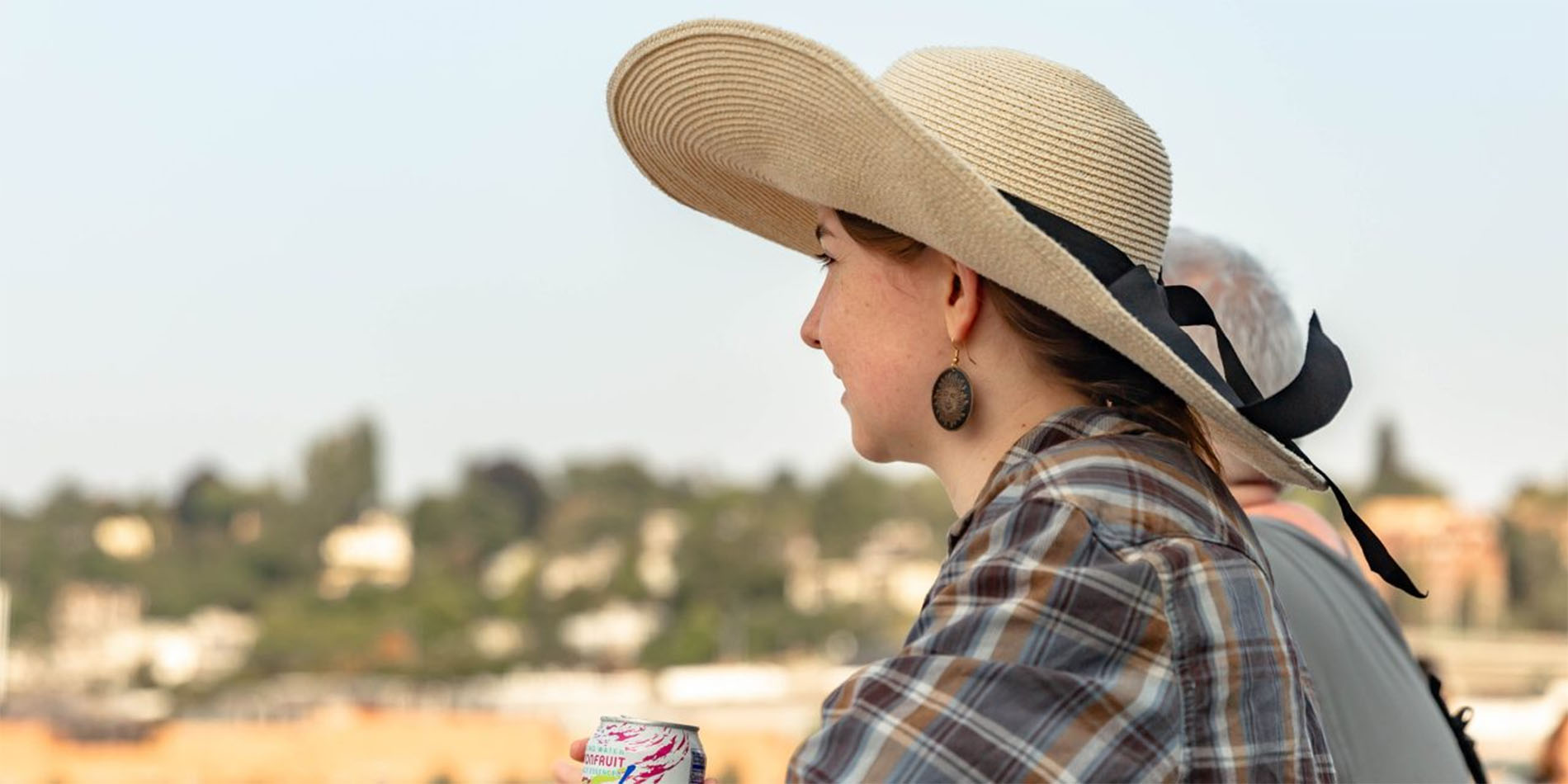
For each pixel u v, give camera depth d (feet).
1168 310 5.82
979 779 4.81
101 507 452.35
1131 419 5.66
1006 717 4.85
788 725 318.86
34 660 406.41
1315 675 7.58
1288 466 5.94
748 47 5.66
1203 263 8.41
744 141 6.04
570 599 406.82
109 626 423.23
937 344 5.79
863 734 4.94
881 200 5.61
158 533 450.30
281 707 359.87
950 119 5.77
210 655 398.83
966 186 5.30
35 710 376.48
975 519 5.45
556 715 349.41
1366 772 7.52
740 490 433.48
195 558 442.09
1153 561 5.08
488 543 453.99
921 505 425.69
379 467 474.08
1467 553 288.51
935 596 5.27
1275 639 5.32
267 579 442.91
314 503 460.14
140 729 268.00
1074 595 4.99
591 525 431.02
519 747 266.36
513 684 376.89
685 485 452.76
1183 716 5.01
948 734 4.86
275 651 392.06
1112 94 5.97
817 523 422.00
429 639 397.80
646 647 388.16
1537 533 296.10
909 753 4.86
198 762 259.19
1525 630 272.92
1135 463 5.37
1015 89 5.76
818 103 5.52
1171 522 5.27
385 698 372.79
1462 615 275.80
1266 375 8.38
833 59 5.37
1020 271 5.41
